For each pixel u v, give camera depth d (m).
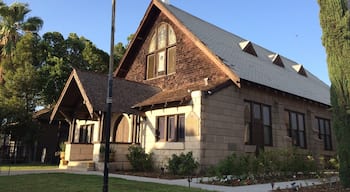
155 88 22.12
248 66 20.52
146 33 24.28
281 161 14.61
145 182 11.94
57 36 36.34
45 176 13.70
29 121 28.30
